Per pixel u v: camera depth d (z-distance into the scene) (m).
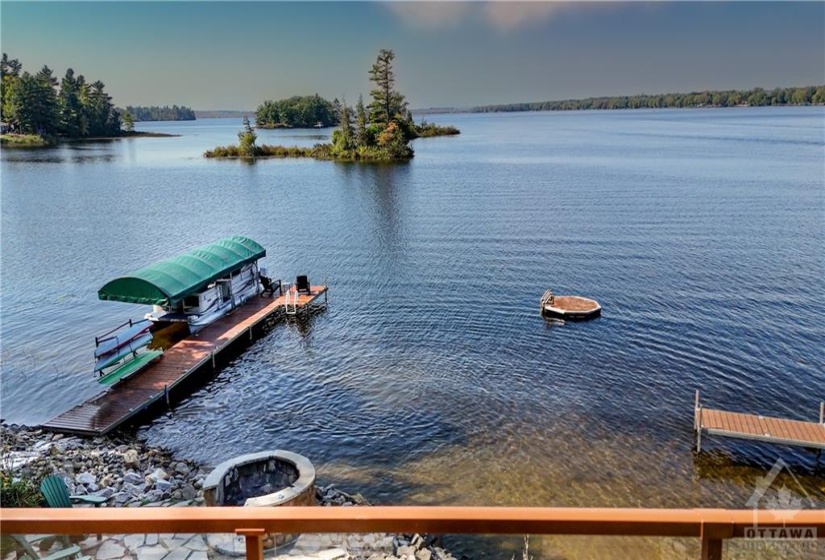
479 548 9.52
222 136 189.50
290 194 65.00
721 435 15.30
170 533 3.23
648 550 7.42
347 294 30.48
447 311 27.33
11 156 112.31
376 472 14.96
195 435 17.11
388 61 116.44
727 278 30.81
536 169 81.75
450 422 17.30
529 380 19.97
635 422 17.05
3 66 154.50
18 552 3.99
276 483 11.51
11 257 39.34
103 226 49.19
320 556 4.89
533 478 14.46
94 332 25.62
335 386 20.00
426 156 104.94
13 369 21.84
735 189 59.53
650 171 75.56
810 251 35.69
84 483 13.53
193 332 24.16
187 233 46.38
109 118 182.75
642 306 26.98
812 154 92.38
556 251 37.53
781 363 20.91
